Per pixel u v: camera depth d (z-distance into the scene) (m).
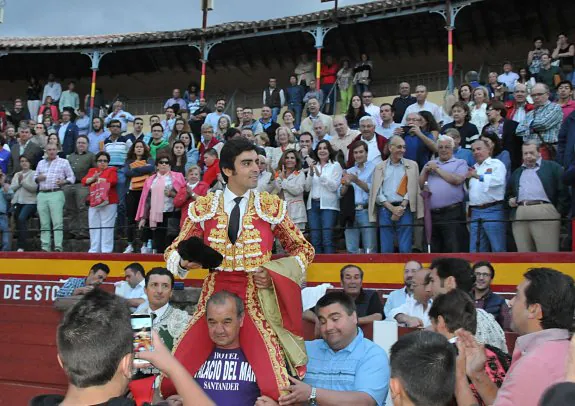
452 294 3.53
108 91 19.42
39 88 18.16
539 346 2.73
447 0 13.10
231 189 3.65
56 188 9.99
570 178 6.39
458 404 2.99
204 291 3.63
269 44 16.45
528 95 11.16
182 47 16.92
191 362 3.50
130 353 2.06
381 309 5.88
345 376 3.96
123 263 8.90
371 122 8.62
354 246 8.11
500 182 7.01
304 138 9.20
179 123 11.74
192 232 3.67
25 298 9.53
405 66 16.48
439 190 7.27
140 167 9.36
